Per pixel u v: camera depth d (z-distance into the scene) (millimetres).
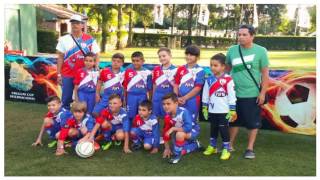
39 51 22078
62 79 5457
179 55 22875
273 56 23203
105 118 4824
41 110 6824
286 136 5461
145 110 4629
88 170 4062
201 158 4492
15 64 7492
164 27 37312
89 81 5180
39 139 4898
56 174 3939
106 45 26438
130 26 30953
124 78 5102
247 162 4379
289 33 37281
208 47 31312
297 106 5504
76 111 4711
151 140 4707
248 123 4551
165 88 4918
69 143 4871
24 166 4141
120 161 4352
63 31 24094
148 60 19016
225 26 36344
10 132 5426
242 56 4504
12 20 16125
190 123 4406
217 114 4477
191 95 4699
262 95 4469
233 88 4410
